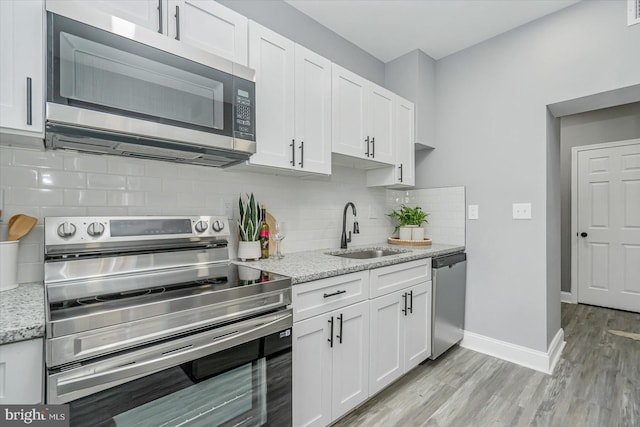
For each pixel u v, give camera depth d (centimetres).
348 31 237
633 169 343
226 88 141
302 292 140
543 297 222
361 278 169
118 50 113
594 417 169
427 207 286
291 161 172
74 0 110
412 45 257
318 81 188
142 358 91
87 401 82
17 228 119
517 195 234
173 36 132
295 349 138
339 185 249
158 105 121
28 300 100
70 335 81
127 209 148
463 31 238
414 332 208
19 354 78
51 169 130
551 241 232
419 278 212
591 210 370
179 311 99
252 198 180
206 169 174
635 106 341
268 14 197
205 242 161
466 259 259
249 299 117
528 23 228
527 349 228
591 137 369
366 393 172
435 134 280
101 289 113
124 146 129
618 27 191
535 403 181
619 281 351
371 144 222
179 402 99
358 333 168
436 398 186
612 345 259
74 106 104
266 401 122
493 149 246
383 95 234
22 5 99
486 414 172
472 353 248
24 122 98
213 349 105
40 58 101
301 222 222
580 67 205
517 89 233
